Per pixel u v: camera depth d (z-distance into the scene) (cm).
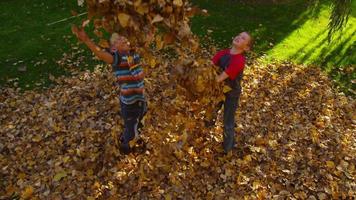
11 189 500
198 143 564
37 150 558
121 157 540
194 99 447
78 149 550
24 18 941
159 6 373
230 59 467
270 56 866
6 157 550
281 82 765
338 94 763
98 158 541
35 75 745
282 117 657
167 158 538
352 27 1045
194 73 426
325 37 975
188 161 541
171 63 759
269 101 697
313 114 680
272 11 1059
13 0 1012
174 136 567
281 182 535
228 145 550
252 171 543
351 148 611
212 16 995
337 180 550
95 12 380
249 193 512
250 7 1062
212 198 500
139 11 370
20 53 810
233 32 941
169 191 502
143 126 558
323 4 1125
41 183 507
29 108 646
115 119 609
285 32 974
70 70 759
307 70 827
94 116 617
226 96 504
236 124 621
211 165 541
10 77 737
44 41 854
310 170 558
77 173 519
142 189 502
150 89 677
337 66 867
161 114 593
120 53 461
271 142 596
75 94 672
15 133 591
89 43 432
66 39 862
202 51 844
